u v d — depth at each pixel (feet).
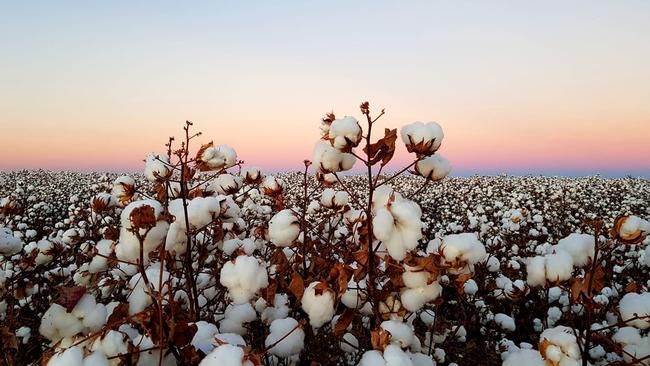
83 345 4.21
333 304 5.58
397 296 5.82
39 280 9.32
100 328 4.45
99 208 9.34
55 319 4.33
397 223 5.47
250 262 6.45
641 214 49.14
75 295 4.35
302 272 8.54
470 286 10.02
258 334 6.58
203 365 3.64
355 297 6.21
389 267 5.74
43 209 35.96
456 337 9.40
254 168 9.74
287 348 5.75
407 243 5.37
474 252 5.49
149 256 6.60
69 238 11.16
